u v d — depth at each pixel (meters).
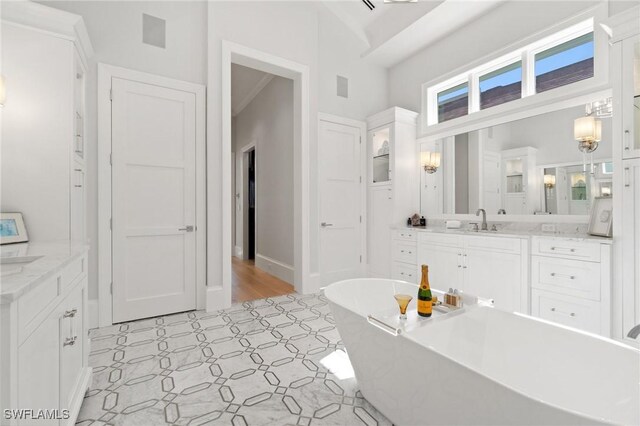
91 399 1.58
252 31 3.28
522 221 3.00
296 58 3.59
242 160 6.19
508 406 0.87
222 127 3.07
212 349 2.15
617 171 2.06
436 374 1.09
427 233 3.37
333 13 3.77
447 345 1.37
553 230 2.77
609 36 2.24
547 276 2.37
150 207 2.76
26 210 1.93
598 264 2.09
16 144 1.92
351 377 1.81
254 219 5.91
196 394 1.63
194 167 2.97
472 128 3.46
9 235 1.76
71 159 2.06
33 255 1.28
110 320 2.57
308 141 3.70
